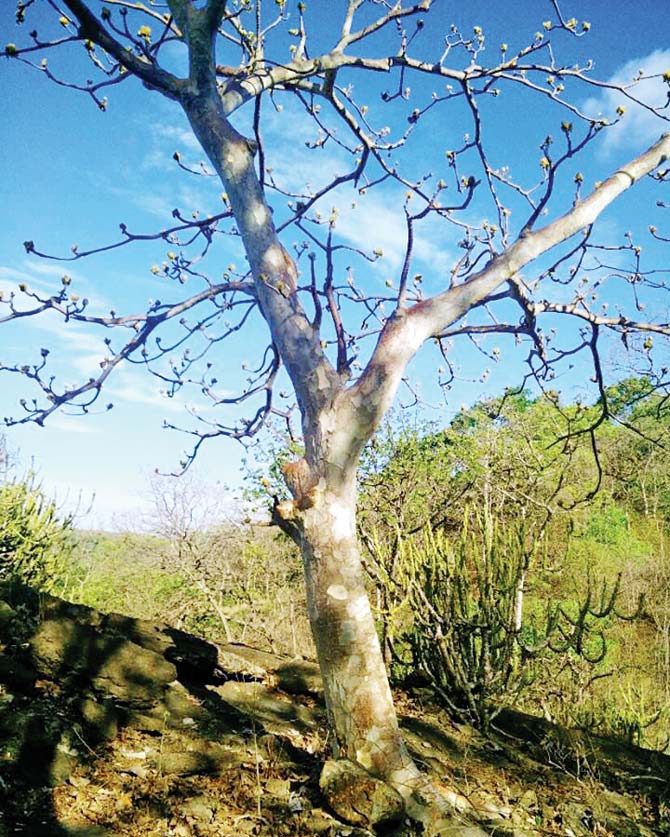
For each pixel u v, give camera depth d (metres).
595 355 4.96
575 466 12.66
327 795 3.18
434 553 6.07
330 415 3.50
